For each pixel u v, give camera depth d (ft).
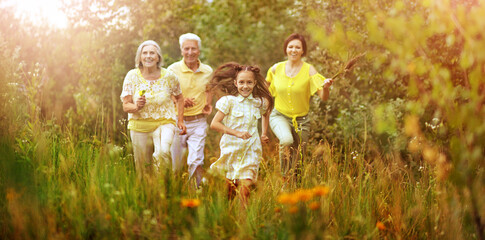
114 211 9.62
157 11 27.99
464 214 10.23
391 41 9.91
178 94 16.63
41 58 25.91
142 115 15.74
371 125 19.57
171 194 10.32
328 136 20.98
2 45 18.39
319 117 22.74
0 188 10.22
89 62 26.27
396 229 10.73
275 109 18.85
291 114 18.56
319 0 23.13
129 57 26.73
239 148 14.51
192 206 9.73
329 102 23.59
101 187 10.62
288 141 17.52
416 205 11.97
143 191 10.41
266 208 11.55
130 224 9.20
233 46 32.71
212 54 32.40
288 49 18.49
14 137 12.84
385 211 11.92
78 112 23.79
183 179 11.63
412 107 9.93
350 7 19.58
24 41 25.32
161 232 9.18
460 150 8.93
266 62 33.42
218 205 10.34
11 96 14.69
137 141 15.84
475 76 8.95
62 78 26.99
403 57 9.80
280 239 9.41
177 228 9.38
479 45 8.93
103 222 9.14
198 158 17.17
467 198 9.34
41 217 9.29
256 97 15.25
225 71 15.76
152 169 11.67
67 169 11.68
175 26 30.01
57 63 26.61
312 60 25.04
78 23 26.71
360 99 22.29
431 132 13.26
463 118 8.94
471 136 8.86
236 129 14.65
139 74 15.98
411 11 14.83
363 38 17.72
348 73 22.45
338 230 10.33
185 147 17.69
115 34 26.78
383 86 21.20
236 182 14.37
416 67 9.75
